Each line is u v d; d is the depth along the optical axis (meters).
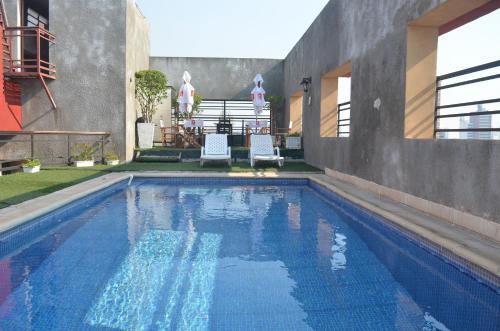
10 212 4.58
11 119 10.36
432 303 2.87
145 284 3.15
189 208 6.19
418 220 4.54
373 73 6.70
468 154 4.14
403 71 5.61
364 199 5.96
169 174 8.81
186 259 3.77
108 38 10.92
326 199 7.14
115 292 2.98
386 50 6.18
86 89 10.95
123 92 11.02
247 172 9.49
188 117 16.31
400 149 5.70
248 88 17.62
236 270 3.49
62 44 10.84
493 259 3.10
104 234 4.63
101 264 3.61
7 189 6.31
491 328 2.48
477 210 3.99
